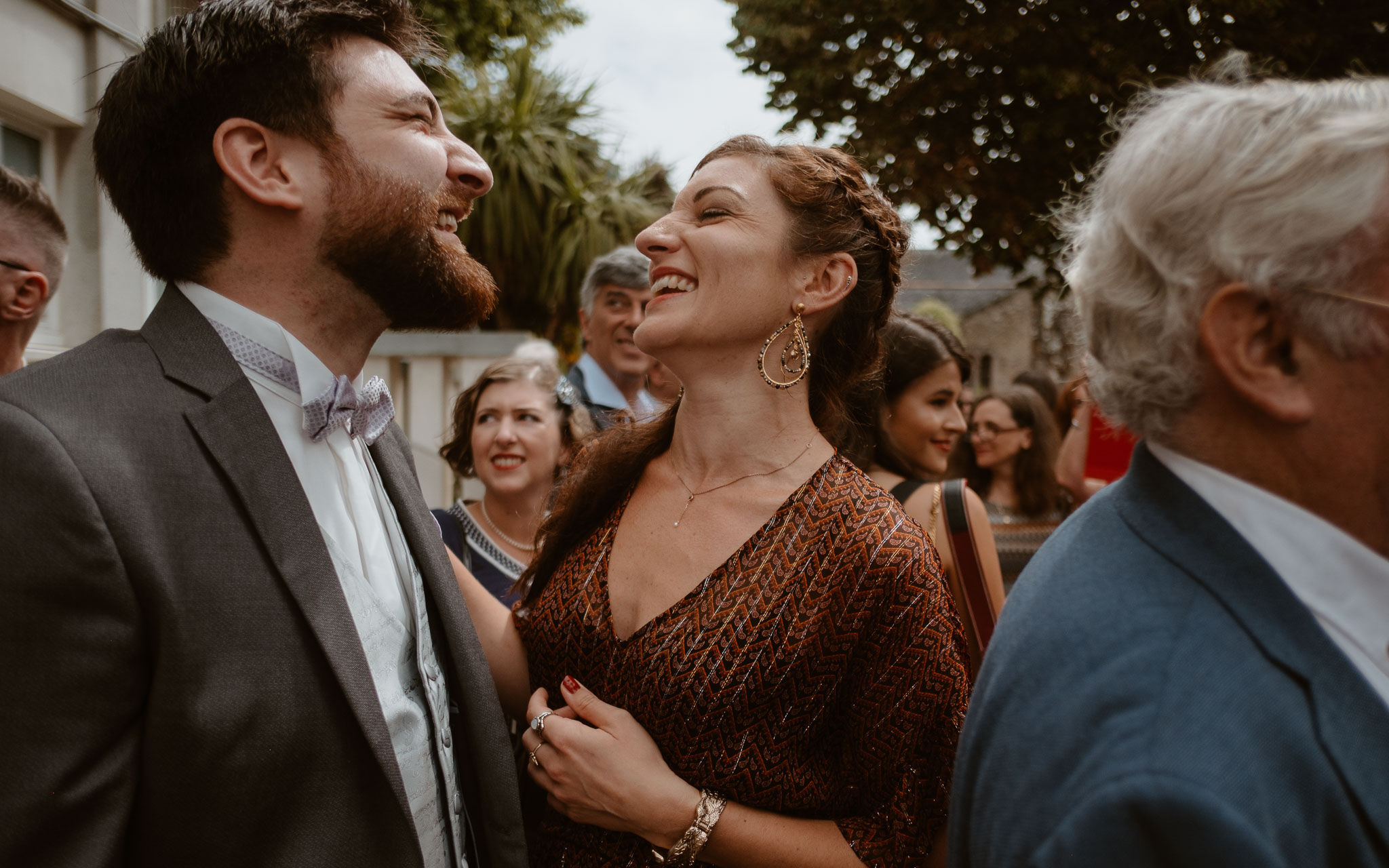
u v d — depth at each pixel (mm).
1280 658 732
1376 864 676
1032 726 767
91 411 986
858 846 1292
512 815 1317
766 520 1339
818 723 1312
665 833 1244
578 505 1523
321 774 1043
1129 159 877
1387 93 787
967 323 30406
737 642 1265
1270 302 776
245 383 1107
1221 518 816
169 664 958
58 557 898
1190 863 649
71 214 2727
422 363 5055
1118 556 841
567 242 8148
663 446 1552
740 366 1390
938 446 2432
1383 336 740
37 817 883
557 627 1417
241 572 1026
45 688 892
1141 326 859
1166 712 707
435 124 1270
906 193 8641
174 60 1112
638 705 1305
